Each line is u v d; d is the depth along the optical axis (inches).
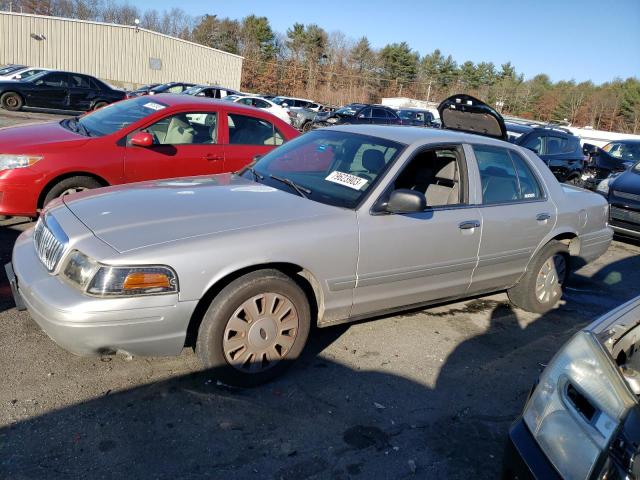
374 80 2869.1
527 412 84.9
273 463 107.2
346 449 113.6
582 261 212.1
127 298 110.4
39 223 138.0
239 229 124.4
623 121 3004.4
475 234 164.6
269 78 2593.5
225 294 121.9
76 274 112.7
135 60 1480.1
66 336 109.9
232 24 2952.8
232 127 258.8
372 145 162.7
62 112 787.4
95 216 126.0
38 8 2701.8
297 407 126.1
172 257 113.7
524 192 186.2
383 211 144.3
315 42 2874.0
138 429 112.7
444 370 150.9
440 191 174.9
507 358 162.7
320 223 133.7
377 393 135.5
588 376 76.0
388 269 146.0
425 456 114.3
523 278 193.5
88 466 101.3
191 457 106.3
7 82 735.7
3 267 184.9
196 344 126.6
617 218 325.7
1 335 142.5
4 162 206.2
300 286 136.2
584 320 201.3
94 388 124.9
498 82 3294.8
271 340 130.8
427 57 3248.0
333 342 159.2
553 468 74.8
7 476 96.8
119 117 245.6
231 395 127.9
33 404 116.6
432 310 192.4
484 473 111.1
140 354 116.4
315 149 172.9
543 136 461.4
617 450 66.4
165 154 236.7
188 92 982.4
